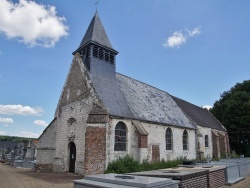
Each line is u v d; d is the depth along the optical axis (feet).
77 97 58.44
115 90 62.18
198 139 84.33
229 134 125.08
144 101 71.31
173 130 72.13
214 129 105.19
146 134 55.72
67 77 64.39
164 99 87.20
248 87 143.64
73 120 57.47
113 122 52.01
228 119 124.98
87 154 48.62
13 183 39.65
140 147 53.42
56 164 59.11
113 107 54.65
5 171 64.95
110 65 66.18
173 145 70.59
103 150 48.11
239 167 50.14
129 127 56.03
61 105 63.36
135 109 62.23
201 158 80.74
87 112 54.34
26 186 36.50
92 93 54.44
